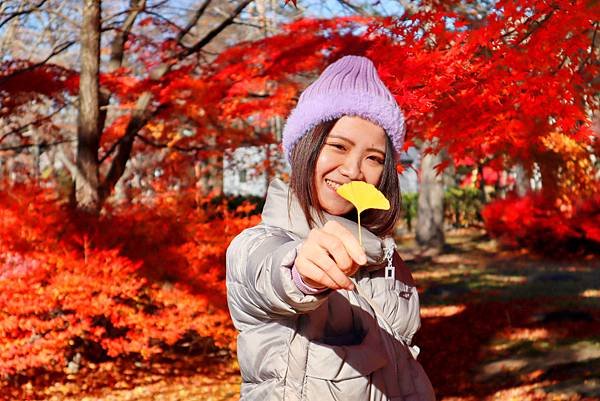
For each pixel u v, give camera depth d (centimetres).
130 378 904
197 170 1345
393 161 208
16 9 1044
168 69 948
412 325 213
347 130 197
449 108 424
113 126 1166
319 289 153
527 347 1139
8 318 743
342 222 199
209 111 892
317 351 191
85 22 936
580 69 429
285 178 1220
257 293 174
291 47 793
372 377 197
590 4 379
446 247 2630
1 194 769
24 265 736
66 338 805
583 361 1017
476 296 1730
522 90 422
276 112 860
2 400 799
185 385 889
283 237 184
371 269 206
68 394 834
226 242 866
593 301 1584
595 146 721
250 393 196
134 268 772
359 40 713
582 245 2345
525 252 2509
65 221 788
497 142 464
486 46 413
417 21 428
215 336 854
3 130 1330
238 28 1280
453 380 984
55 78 975
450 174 2577
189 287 841
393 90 400
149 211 871
